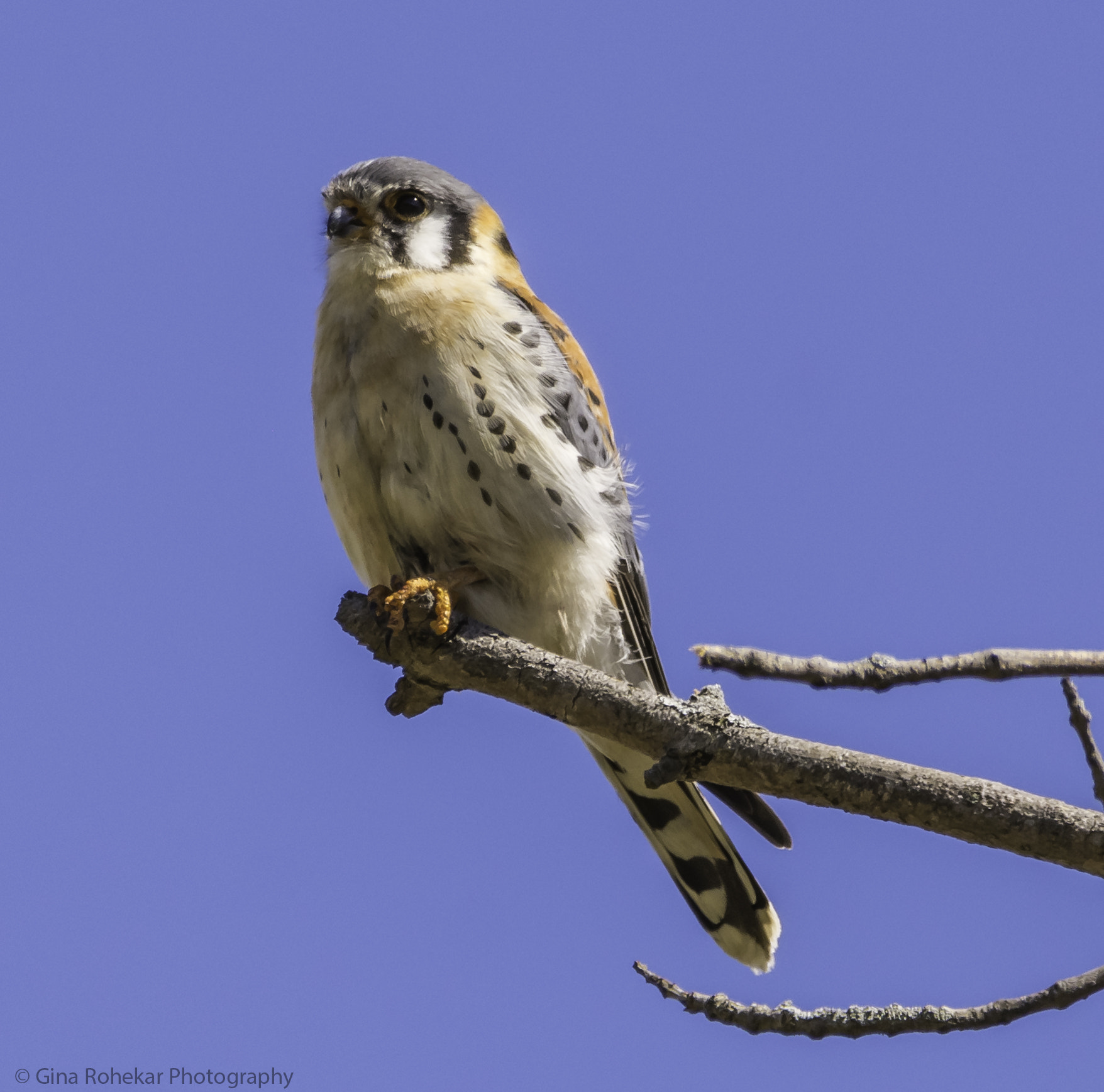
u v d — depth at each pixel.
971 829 6.24
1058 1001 7.14
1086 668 6.63
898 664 6.72
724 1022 7.68
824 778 6.45
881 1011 7.46
